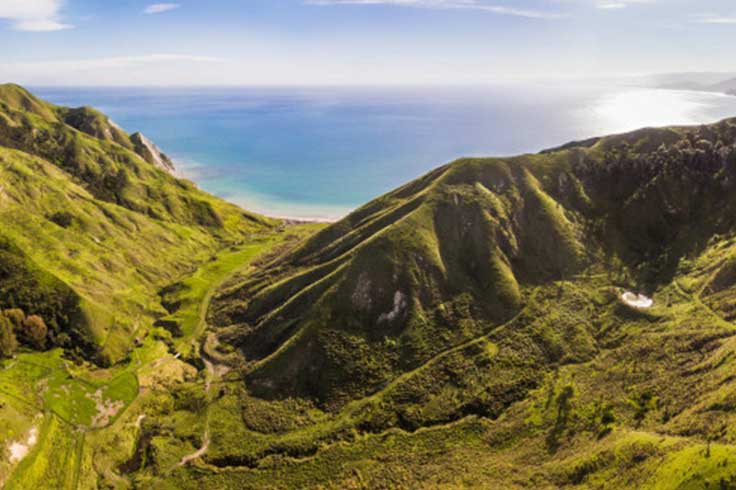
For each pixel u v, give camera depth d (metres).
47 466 72.69
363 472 68.19
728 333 76.50
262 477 69.88
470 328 90.81
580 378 78.50
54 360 93.56
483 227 106.00
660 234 108.94
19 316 96.88
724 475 46.81
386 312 94.06
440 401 78.62
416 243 102.38
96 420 82.69
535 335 88.00
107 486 71.56
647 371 75.06
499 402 77.12
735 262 90.12
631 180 117.56
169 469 72.56
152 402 87.19
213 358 99.25
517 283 98.88
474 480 63.00
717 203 109.12
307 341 90.75
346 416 78.50
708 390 64.44
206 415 83.00
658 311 88.50
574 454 62.66
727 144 116.88
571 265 102.25
